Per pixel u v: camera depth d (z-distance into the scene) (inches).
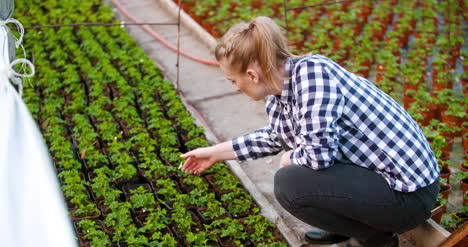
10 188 84.4
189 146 185.0
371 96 110.5
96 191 161.9
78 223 146.3
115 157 177.8
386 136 110.3
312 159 109.1
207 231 146.4
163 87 223.0
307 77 106.0
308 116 105.6
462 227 119.3
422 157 112.6
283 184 118.5
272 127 123.0
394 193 112.8
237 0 327.9
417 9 315.0
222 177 167.5
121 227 144.7
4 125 90.9
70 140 194.4
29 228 82.4
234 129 201.9
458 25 292.2
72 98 217.6
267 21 107.2
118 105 208.5
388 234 122.3
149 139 187.6
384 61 247.4
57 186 90.0
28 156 89.1
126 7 325.4
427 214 116.3
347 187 112.5
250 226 148.8
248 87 111.8
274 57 106.0
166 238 141.1
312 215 118.3
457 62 263.7
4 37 117.9
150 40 279.6
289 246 142.9
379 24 289.4
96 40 271.4
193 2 319.3
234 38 107.0
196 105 218.5
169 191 161.3
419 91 216.7
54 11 296.7
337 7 317.1
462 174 168.6
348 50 265.4
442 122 211.0
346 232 120.5
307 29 289.1
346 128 110.2
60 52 249.9
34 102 212.4
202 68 248.4
